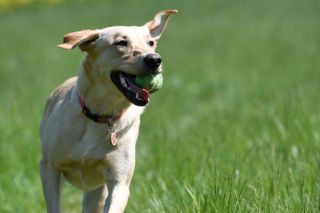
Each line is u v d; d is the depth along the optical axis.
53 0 66.50
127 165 8.69
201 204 8.04
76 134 8.55
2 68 28.66
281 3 62.41
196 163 10.42
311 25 43.72
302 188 8.09
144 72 8.23
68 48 8.28
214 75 25.81
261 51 32.59
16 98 18.16
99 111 8.49
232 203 7.82
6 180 12.15
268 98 17.69
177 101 20.73
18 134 14.03
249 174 9.74
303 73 24.22
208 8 60.09
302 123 12.12
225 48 34.41
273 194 8.51
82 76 8.63
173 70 27.42
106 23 46.81
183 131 14.43
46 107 9.53
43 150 8.81
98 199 9.47
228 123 13.87
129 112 8.67
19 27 47.97
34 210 11.18
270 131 12.52
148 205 9.50
